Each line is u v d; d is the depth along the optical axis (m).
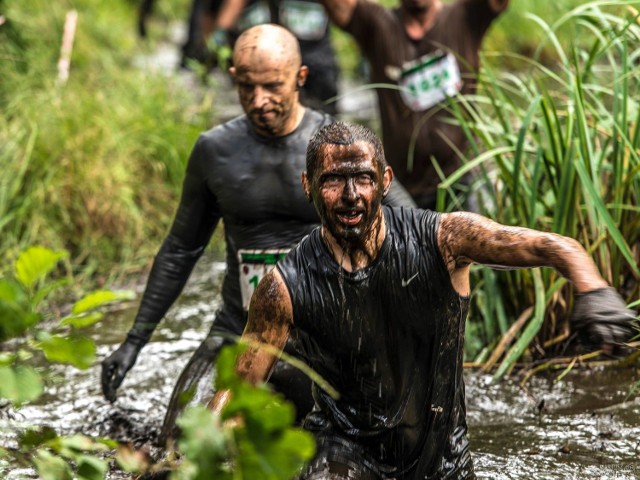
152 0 24.55
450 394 5.94
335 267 5.64
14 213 12.23
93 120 13.97
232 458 3.90
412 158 11.24
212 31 16.58
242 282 7.91
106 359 8.29
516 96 15.48
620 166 9.23
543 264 5.40
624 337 5.03
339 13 11.30
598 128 9.91
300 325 5.73
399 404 5.88
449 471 6.15
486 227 5.56
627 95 9.20
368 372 5.81
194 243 8.27
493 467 7.29
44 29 18.83
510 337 9.17
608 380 8.64
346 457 5.92
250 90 7.60
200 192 8.05
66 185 12.91
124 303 11.41
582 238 9.35
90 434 8.27
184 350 10.02
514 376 8.87
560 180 9.28
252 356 5.70
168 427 7.64
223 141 7.87
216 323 8.21
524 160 10.29
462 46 11.13
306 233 7.81
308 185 5.76
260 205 7.77
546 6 22.39
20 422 8.46
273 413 3.79
